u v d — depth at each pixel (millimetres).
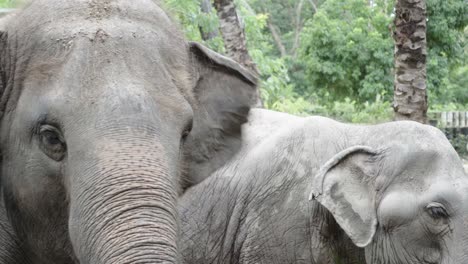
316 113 21625
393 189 6996
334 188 6953
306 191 7109
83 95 3637
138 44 3826
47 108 3672
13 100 3920
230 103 4570
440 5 19781
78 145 3561
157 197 3408
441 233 6859
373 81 22469
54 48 3797
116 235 3320
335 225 7125
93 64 3709
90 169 3484
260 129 7664
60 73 3723
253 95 4645
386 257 6996
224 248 7273
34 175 3830
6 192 4055
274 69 15133
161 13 4094
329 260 7098
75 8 3912
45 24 3895
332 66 22719
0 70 3959
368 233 6945
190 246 7301
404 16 9367
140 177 3432
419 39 9375
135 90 3650
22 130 3818
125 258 3270
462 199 6848
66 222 3902
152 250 3285
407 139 7160
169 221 3391
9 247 4156
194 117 4449
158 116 3666
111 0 3971
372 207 7023
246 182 7316
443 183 6910
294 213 7098
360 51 22594
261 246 7129
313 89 23938
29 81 3824
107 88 3637
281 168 7242
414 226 6910
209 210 7336
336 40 22734
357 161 7113
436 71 20438
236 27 11766
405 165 7043
